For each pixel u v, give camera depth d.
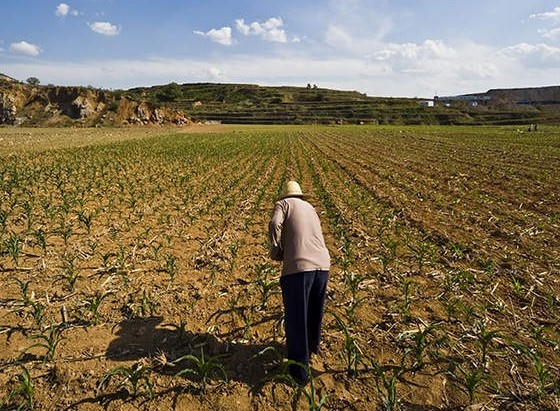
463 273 6.33
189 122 89.00
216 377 4.18
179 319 5.34
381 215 10.98
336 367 4.39
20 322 5.09
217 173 19.58
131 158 24.64
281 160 25.73
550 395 3.90
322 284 4.22
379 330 5.13
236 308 5.65
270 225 4.25
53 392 3.91
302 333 4.04
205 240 8.77
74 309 5.48
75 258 7.26
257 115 125.44
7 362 4.30
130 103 83.62
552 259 7.52
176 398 3.88
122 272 6.55
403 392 3.98
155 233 9.12
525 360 4.46
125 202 12.22
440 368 4.35
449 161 24.06
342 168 21.83
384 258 7.06
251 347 4.75
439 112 127.56
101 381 4.00
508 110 140.38
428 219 10.66
